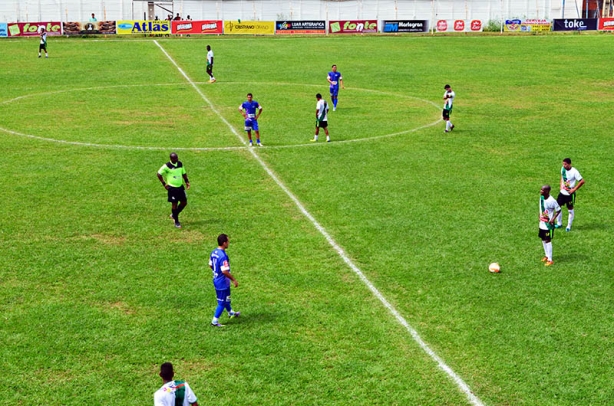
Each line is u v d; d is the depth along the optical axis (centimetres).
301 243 1962
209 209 2241
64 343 1424
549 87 4578
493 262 1839
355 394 1268
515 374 1331
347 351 1409
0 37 7281
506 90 4497
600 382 1305
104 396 1252
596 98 4206
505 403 1246
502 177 2597
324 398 1255
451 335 1473
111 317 1534
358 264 1825
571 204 2041
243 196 2370
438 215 2189
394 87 4625
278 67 5419
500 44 6750
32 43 6738
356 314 1559
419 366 1359
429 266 1812
